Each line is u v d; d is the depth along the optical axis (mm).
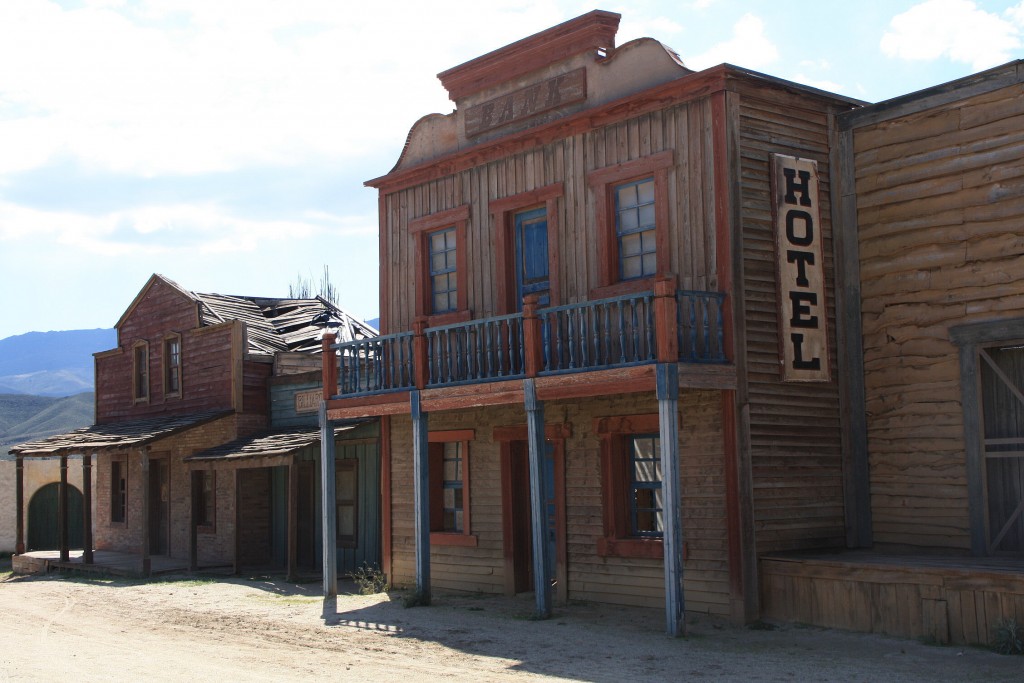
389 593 17188
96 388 29438
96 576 22141
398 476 18031
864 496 13773
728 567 12867
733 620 12719
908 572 11312
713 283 13125
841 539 13844
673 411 11961
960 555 12812
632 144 14242
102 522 28188
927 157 13414
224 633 13344
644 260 14148
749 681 9430
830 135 14297
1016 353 12680
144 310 27500
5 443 65938
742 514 12742
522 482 16297
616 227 14523
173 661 11148
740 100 13320
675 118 13719
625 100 14117
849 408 13977
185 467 24750
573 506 15125
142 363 27641
